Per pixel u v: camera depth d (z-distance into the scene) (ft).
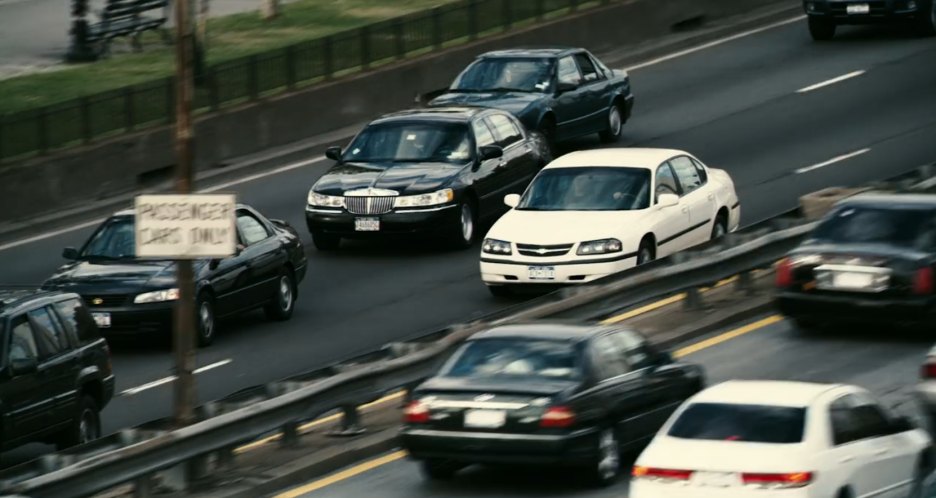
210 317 218.18
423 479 155.53
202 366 207.72
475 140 270.67
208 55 415.64
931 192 255.50
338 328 225.15
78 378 175.52
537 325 153.99
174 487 150.41
